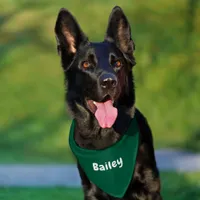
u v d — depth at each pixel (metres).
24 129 21.75
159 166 14.09
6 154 17.36
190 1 25.28
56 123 22.06
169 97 23.38
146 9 25.83
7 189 10.70
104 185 6.18
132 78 6.20
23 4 28.59
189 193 9.93
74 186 11.15
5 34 27.03
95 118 6.08
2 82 24.88
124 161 6.09
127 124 6.14
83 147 6.23
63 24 6.17
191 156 16.00
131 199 6.22
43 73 25.05
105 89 5.81
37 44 26.38
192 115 22.86
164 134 21.75
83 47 6.11
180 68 24.03
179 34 24.94
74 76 6.13
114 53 6.04
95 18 26.06
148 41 24.61
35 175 12.95
